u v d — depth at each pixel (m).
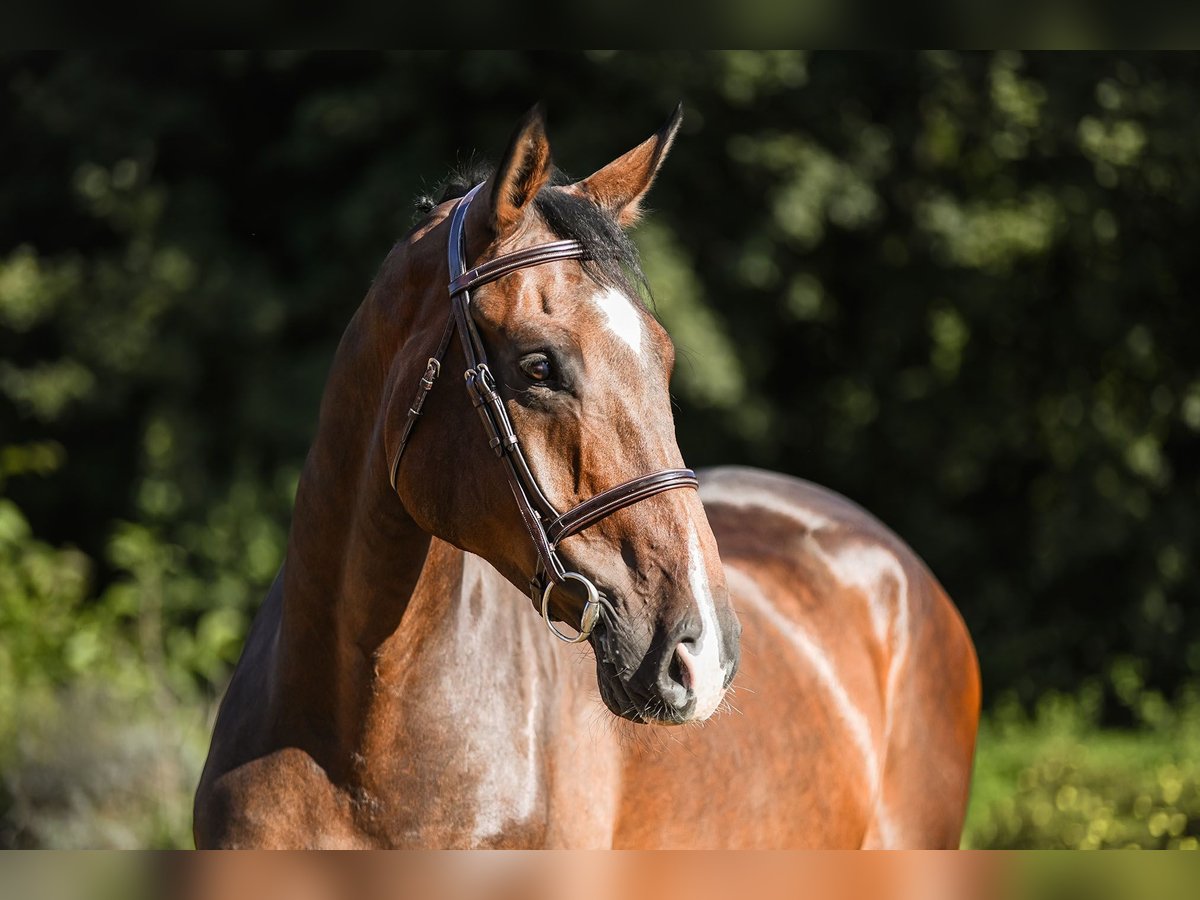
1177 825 8.61
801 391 17.03
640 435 3.12
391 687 3.52
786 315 16.17
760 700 4.66
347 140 15.51
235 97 16.56
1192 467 17.00
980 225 15.30
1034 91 15.45
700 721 3.01
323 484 3.69
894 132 15.72
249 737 3.76
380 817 3.54
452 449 3.30
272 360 15.93
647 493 3.08
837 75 15.28
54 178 16.91
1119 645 16.27
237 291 15.65
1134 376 16.53
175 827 8.54
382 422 3.49
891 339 16.34
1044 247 15.35
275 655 3.80
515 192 3.25
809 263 16.09
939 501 16.84
